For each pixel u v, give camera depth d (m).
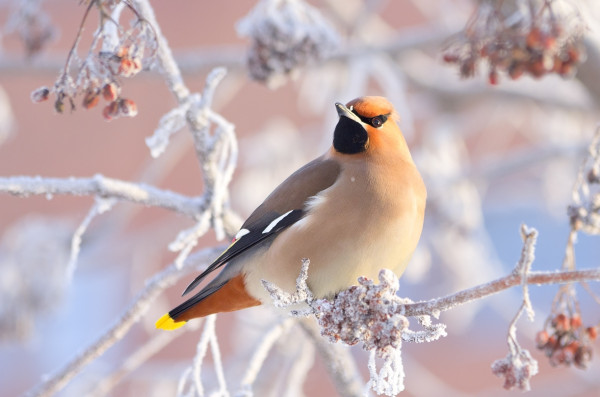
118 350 18.17
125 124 19.02
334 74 12.48
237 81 12.23
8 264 12.27
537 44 7.39
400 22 19.20
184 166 18.83
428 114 14.56
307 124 18.92
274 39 9.22
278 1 9.45
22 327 12.20
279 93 18.88
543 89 13.62
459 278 13.70
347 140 7.27
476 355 19.75
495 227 19.75
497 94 13.83
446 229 13.41
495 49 7.70
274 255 7.11
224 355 17.58
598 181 6.69
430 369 19.77
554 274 5.27
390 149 7.25
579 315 6.71
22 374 19.03
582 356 6.68
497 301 14.38
